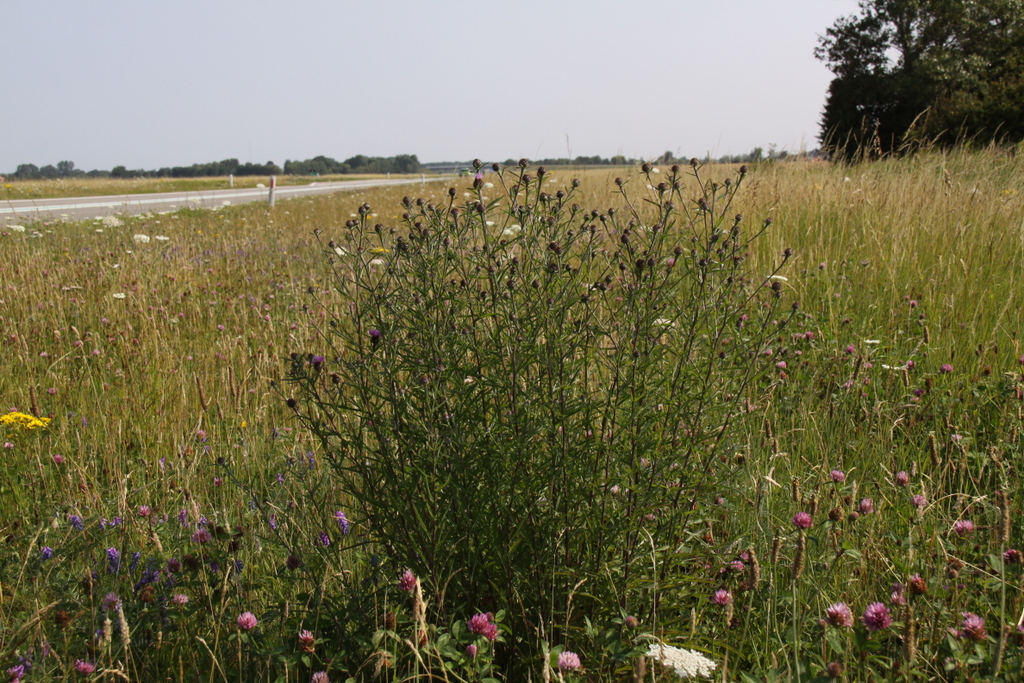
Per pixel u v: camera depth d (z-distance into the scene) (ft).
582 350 7.81
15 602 7.61
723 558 7.94
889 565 7.97
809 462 10.40
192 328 19.94
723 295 8.14
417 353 7.36
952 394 12.12
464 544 7.26
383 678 6.59
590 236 7.80
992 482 9.88
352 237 7.86
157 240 33.68
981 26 96.73
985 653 6.47
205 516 9.05
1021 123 55.67
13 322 17.44
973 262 17.16
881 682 6.03
